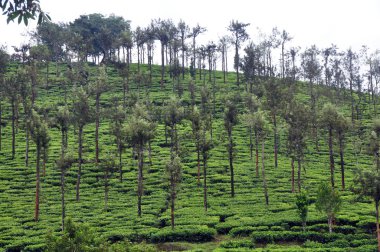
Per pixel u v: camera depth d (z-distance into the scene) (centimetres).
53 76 15600
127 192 7531
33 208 6762
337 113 7475
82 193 7494
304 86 15162
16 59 16325
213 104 12825
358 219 5706
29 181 7975
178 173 6006
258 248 4941
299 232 5356
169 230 5541
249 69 13312
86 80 14062
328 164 8919
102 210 6606
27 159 8712
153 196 7238
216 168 8556
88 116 8388
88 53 17300
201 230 5497
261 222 5744
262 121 7831
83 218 6159
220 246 5181
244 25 16275
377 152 7119
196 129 7956
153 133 6725
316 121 8075
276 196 7025
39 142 6512
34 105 10625
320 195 5422
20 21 1623
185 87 14638
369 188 5000
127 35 15250
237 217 6059
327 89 12988
